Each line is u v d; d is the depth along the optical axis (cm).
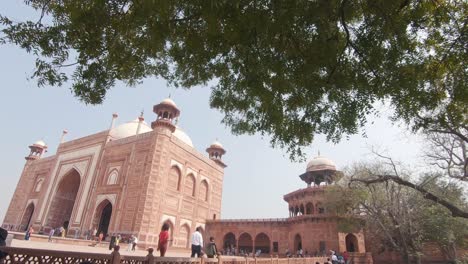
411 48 364
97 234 1956
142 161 1945
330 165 2347
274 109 436
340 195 1719
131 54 366
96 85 361
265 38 336
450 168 1041
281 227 2258
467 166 1005
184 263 512
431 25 372
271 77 393
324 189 1952
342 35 375
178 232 2045
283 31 320
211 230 2459
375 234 1784
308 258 1278
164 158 1952
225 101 496
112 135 2358
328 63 361
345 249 1847
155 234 1780
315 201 2153
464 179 990
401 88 376
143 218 1734
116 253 381
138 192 1839
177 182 2122
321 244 1894
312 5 308
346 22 367
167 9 299
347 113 407
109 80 369
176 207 2055
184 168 2211
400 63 369
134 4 307
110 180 2062
